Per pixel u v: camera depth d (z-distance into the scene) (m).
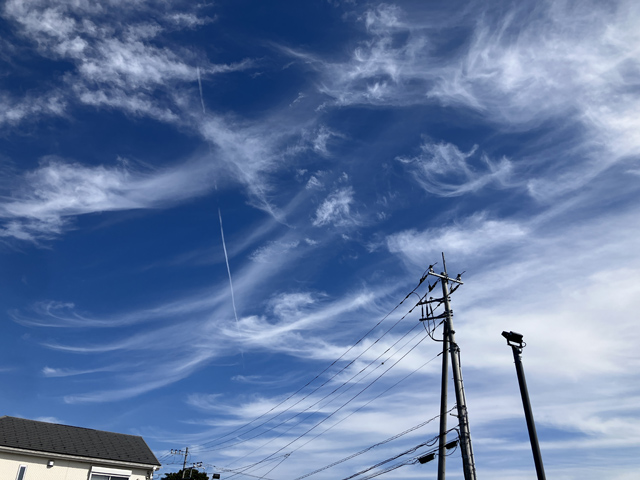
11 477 26.97
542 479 14.59
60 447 29.02
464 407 20.89
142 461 30.70
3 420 29.70
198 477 50.78
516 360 16.39
